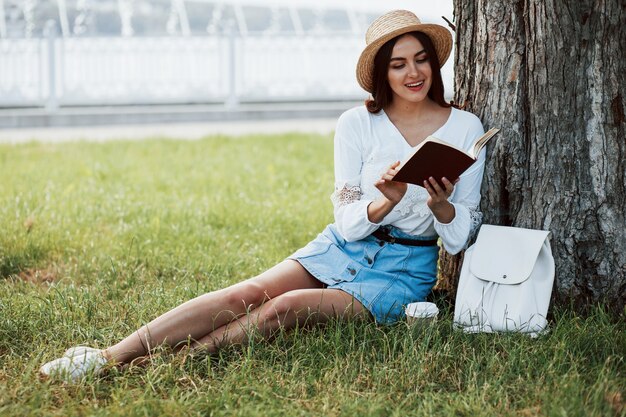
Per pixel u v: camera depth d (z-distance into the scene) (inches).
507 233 186.2
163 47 651.5
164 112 626.2
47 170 398.3
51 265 251.3
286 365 170.4
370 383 165.2
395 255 188.9
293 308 177.3
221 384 164.4
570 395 154.3
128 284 231.8
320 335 179.2
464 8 201.5
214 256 257.4
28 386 163.3
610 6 185.3
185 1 727.1
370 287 185.8
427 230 189.9
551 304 193.5
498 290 182.4
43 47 621.6
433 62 188.1
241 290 180.1
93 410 156.1
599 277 191.5
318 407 156.9
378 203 181.8
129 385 166.6
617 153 188.9
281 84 678.5
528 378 162.1
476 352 174.9
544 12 186.5
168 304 209.9
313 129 600.4
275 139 516.1
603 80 187.5
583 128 189.3
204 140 510.3
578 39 186.9
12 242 262.4
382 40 185.6
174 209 315.9
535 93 190.4
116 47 641.0
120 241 273.1
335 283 186.2
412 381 163.0
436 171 171.9
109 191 350.0
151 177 385.1
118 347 172.9
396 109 193.2
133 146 484.4
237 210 314.8
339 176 193.5
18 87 622.8
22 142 501.0
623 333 178.1
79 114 607.5
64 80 629.9
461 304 183.9
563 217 190.9
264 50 669.9
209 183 371.2
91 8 698.2
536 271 184.4
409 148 190.1
